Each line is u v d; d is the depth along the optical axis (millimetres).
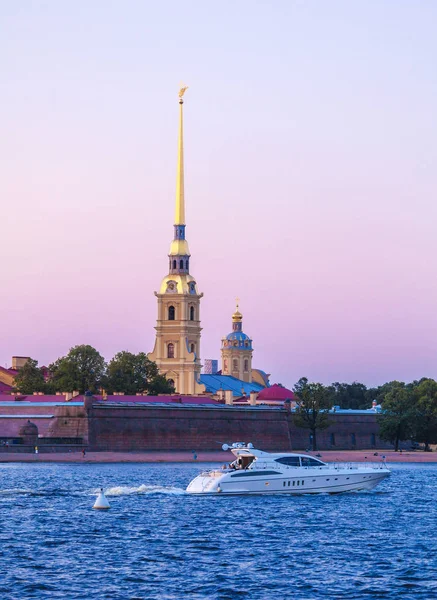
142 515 196375
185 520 189750
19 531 176375
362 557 154000
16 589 131875
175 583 135625
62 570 143000
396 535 175125
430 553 157625
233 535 173000
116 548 160125
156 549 159500
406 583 136500
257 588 133375
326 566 147000
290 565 147375
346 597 129250
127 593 130250
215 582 136500
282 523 186875
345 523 188250
